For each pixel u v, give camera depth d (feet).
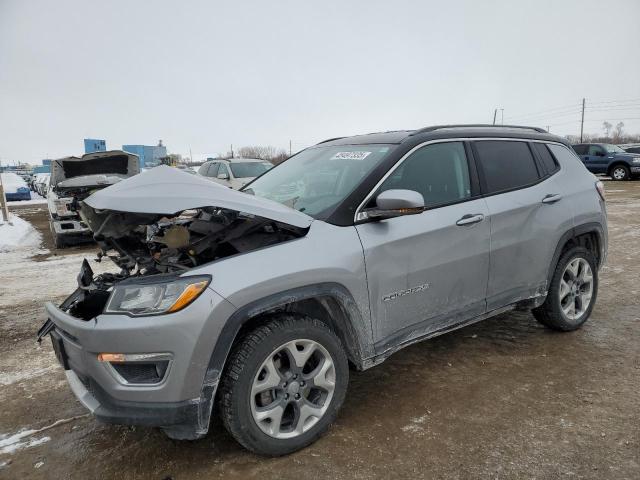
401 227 9.91
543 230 12.43
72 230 31.22
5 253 31.60
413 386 11.05
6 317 17.07
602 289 18.08
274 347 8.32
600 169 70.74
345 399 10.57
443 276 10.53
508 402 10.20
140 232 11.09
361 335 9.41
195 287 7.70
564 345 13.05
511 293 12.07
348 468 8.26
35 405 10.91
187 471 8.38
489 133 12.37
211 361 7.79
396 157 10.39
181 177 9.09
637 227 31.40
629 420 9.36
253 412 8.23
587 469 8.00
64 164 31.60
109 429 9.84
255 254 8.39
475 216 11.00
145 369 7.74
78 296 9.87
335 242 9.07
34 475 8.45
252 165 45.42
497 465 8.18
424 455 8.53
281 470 8.29
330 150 12.54
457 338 13.80
